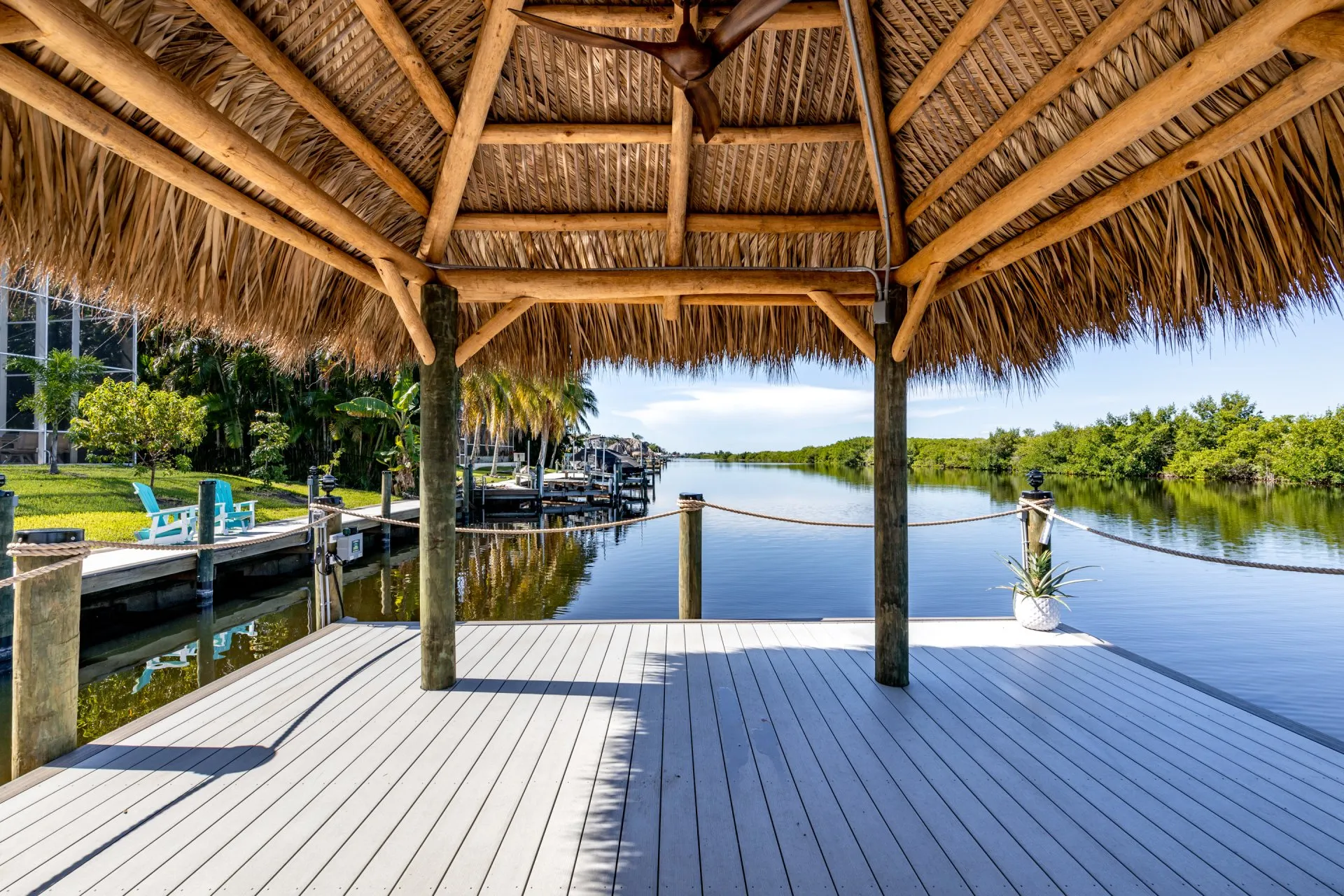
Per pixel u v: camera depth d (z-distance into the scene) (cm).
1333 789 216
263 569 888
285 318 289
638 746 247
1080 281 271
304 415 2019
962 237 253
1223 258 209
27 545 240
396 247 278
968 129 246
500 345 377
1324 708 485
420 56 225
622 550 1303
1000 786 217
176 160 188
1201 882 168
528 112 271
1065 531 1459
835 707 285
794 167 297
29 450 1516
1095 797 210
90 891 164
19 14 127
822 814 200
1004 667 339
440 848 182
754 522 1811
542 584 945
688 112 256
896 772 227
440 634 307
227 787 217
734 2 225
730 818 197
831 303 318
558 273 318
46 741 236
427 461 309
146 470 1420
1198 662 594
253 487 1658
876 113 251
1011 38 206
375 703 290
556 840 186
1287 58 157
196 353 1812
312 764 233
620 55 253
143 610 706
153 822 196
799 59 254
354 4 205
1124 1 169
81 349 1595
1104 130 183
